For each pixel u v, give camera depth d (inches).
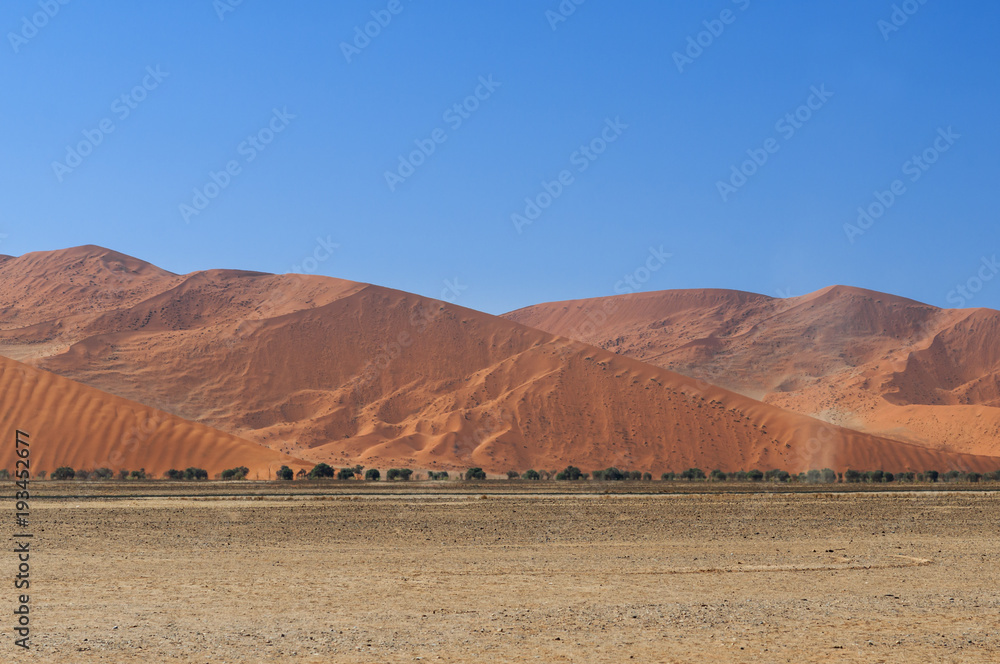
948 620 621.0
